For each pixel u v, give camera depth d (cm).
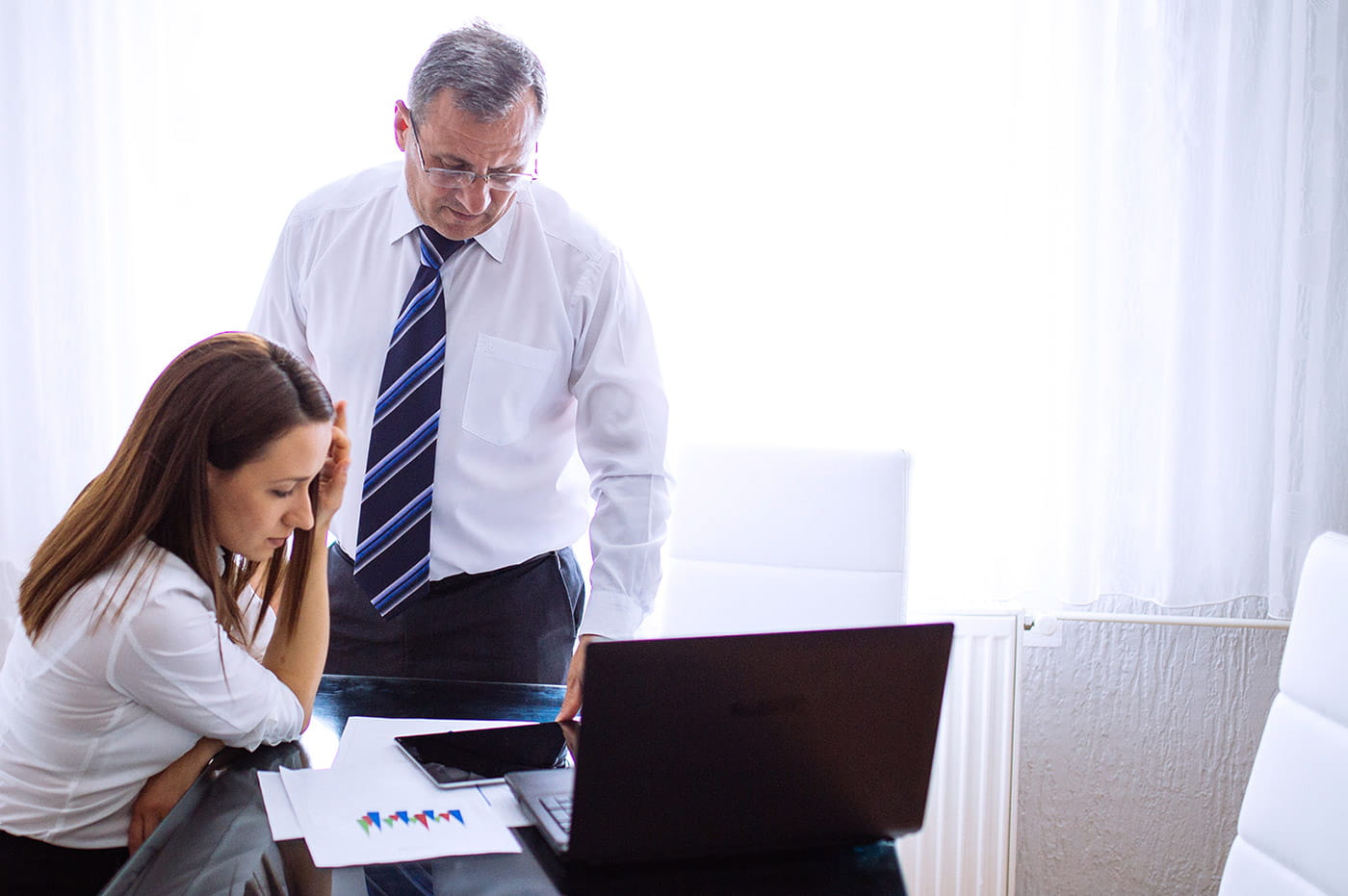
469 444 186
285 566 161
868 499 205
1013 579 245
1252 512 239
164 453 128
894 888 111
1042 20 234
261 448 129
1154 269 236
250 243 239
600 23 237
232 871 107
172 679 126
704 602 206
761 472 207
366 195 187
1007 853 244
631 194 241
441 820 118
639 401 186
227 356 130
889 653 111
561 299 185
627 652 103
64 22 228
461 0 235
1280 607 240
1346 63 232
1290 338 235
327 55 236
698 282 243
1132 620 245
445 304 183
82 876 131
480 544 189
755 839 113
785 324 243
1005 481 242
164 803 132
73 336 235
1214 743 259
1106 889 266
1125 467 239
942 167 238
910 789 116
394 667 191
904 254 240
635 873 110
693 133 239
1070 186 236
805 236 241
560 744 138
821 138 239
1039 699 260
